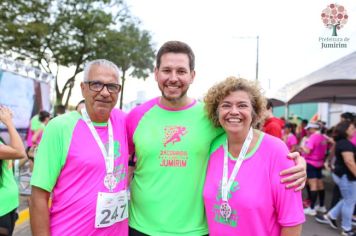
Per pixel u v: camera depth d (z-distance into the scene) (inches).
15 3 661.9
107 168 85.8
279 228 81.7
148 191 90.5
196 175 90.0
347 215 211.8
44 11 692.7
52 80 434.0
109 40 762.2
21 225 205.6
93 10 725.3
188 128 92.2
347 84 340.8
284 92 375.6
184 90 92.5
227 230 81.7
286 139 385.1
